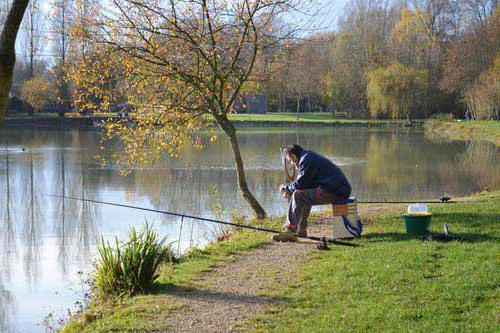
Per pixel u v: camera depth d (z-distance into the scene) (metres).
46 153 31.25
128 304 6.55
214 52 11.25
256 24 11.61
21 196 18.62
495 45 54.09
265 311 5.98
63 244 12.39
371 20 66.12
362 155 31.03
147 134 12.20
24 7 5.65
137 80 11.71
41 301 8.64
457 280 6.29
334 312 5.70
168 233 12.52
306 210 8.80
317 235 9.55
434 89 60.69
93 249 11.88
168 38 11.23
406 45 63.34
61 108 52.97
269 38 11.64
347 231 8.73
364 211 11.81
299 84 57.78
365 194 18.16
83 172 23.75
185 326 5.70
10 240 12.81
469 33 57.66
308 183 8.76
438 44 62.47
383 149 34.56
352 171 24.34
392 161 28.11
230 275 7.39
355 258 7.56
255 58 11.92
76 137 42.16
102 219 14.75
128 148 12.63
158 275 7.16
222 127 12.39
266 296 6.46
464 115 61.09
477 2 63.06
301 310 5.89
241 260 8.10
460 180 21.62
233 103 12.95
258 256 8.24
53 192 19.28
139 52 11.23
